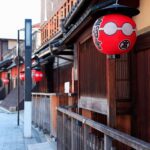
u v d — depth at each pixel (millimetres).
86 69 9633
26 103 14766
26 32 15055
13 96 35750
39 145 12492
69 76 15562
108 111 7047
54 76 20094
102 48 5227
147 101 6352
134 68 6836
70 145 7953
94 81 8695
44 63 20672
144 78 6469
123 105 7023
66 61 16391
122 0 6543
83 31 9430
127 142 4039
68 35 10320
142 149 3604
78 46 10516
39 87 24969
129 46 5156
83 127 6613
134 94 6871
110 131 4680
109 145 4957
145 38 6391
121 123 7004
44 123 15578
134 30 5133
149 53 6305
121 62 7066
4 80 41812
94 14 5402
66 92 13820
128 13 5117
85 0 8242
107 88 7176
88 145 6215
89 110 9430
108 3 6352
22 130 17625
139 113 6688
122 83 7070
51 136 13766
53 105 13844
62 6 15805
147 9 6285
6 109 33031
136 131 6785
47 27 19781
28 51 14969
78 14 9789
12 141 13922
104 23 5055
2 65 39844
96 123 5473
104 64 7770
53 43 14070
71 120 7785
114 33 4988
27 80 14867
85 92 9742
